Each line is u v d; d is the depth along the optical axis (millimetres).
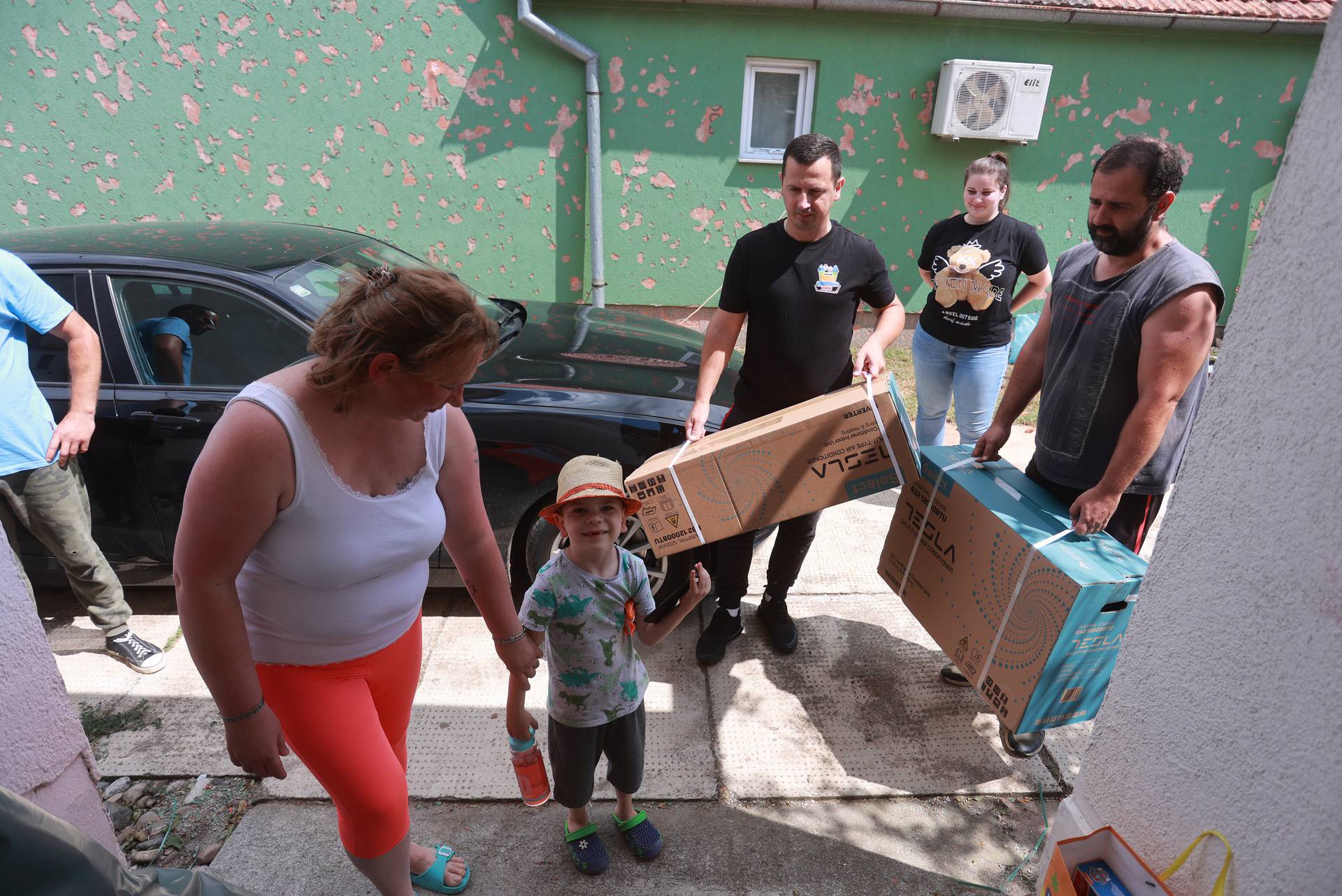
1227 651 1407
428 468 1516
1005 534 2238
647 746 2600
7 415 2498
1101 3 6000
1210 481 1428
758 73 6410
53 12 5816
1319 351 1196
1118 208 2020
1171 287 2006
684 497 2414
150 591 3490
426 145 6355
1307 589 1235
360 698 1566
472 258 6730
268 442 1267
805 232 2580
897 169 6629
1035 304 6961
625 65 6172
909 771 2512
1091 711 2229
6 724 1440
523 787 2053
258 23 5930
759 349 2730
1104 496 2119
